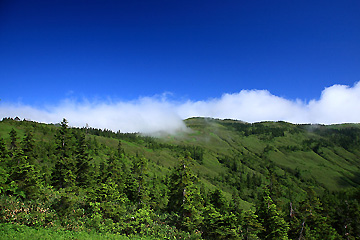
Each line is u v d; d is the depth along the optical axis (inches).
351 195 3385.8
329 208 2370.8
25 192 978.7
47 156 3174.2
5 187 912.3
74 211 959.6
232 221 1192.8
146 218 1068.5
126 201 1733.5
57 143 2034.9
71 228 821.2
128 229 962.1
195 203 1348.4
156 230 1035.9
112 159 2276.1
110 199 1080.2
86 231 836.6
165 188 3221.0
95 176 2229.3
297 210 1925.4
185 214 1227.9
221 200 1760.6
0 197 875.4
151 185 3053.6
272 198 1934.1
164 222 1217.4
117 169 2225.6
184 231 1114.1
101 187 1141.7
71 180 1733.5
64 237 706.2
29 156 2042.3
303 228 1811.0
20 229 679.7
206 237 1183.6
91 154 4188.0
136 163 1870.1
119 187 1994.3
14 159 1600.6
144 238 930.1
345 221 2208.4
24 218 764.6
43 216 805.2
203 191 3137.3
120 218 1023.0
